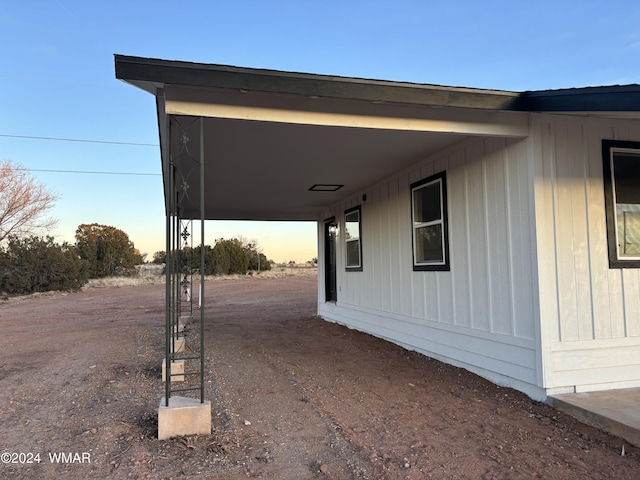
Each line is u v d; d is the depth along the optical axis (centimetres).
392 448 317
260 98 363
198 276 2923
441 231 578
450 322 561
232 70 337
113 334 930
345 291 953
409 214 656
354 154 562
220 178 701
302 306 1509
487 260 488
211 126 430
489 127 415
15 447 336
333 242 1083
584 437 330
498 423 363
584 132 436
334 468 288
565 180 427
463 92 390
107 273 3262
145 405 427
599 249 432
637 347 434
